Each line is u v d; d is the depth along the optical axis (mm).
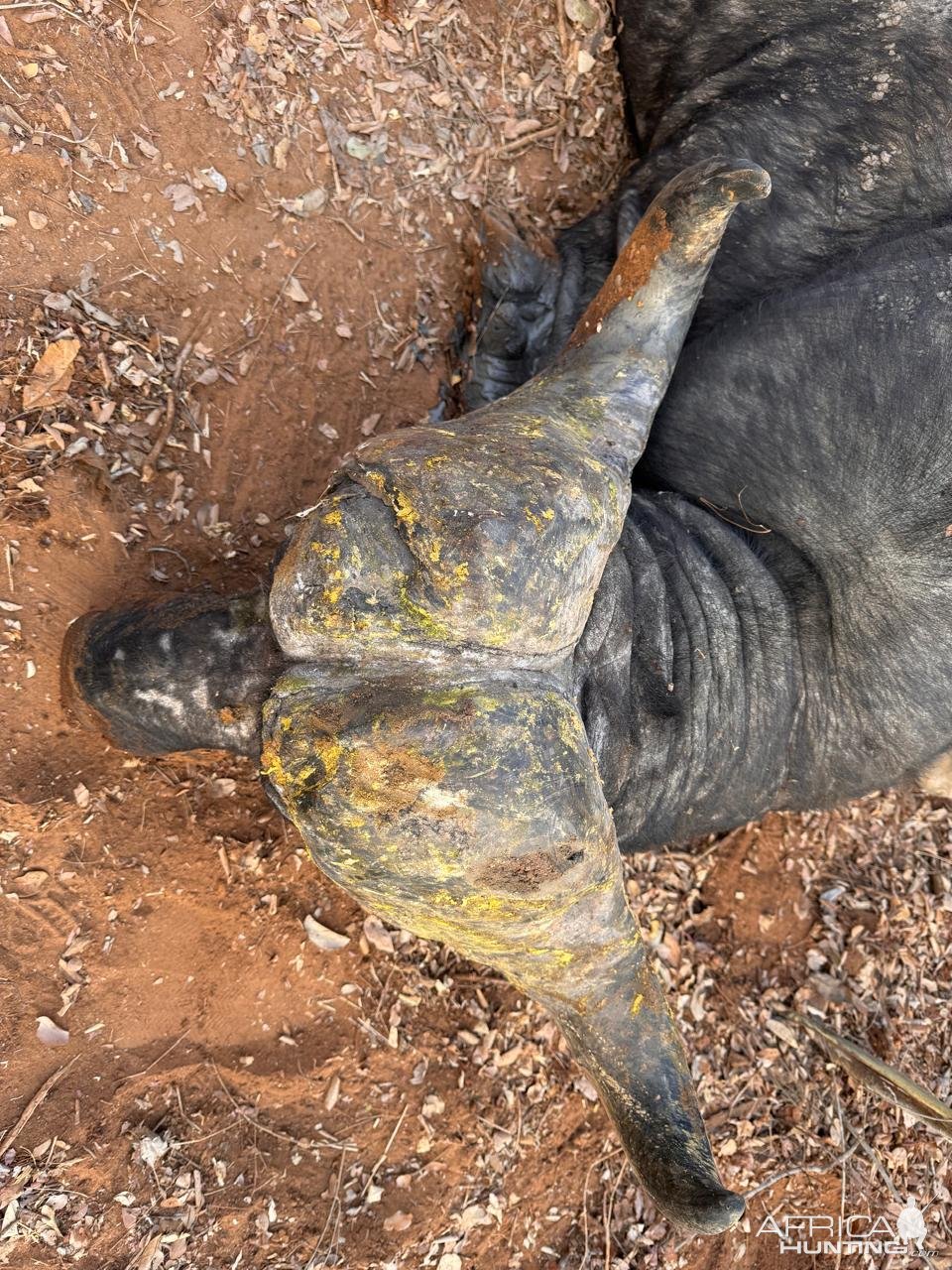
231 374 1470
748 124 1475
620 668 1232
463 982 1652
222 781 1464
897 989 2012
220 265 1465
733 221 1434
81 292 1368
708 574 1334
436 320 1636
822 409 1296
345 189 1559
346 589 962
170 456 1421
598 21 1736
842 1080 1922
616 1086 1022
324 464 1533
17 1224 1294
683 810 1370
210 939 1444
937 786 1405
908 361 1246
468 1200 1594
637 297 1242
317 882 1537
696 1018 1848
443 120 1643
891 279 1278
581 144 1770
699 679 1304
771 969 1939
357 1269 1486
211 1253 1400
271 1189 1452
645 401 1223
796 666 1354
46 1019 1329
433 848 929
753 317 1367
